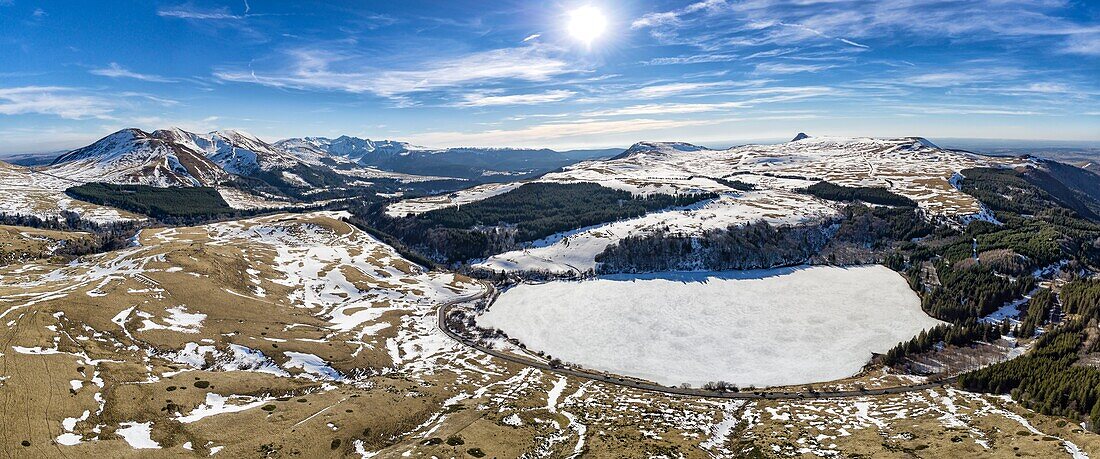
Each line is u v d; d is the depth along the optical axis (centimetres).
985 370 13712
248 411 9675
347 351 14625
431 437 9444
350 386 12012
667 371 16038
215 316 15075
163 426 8781
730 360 16950
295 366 13100
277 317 16588
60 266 19650
